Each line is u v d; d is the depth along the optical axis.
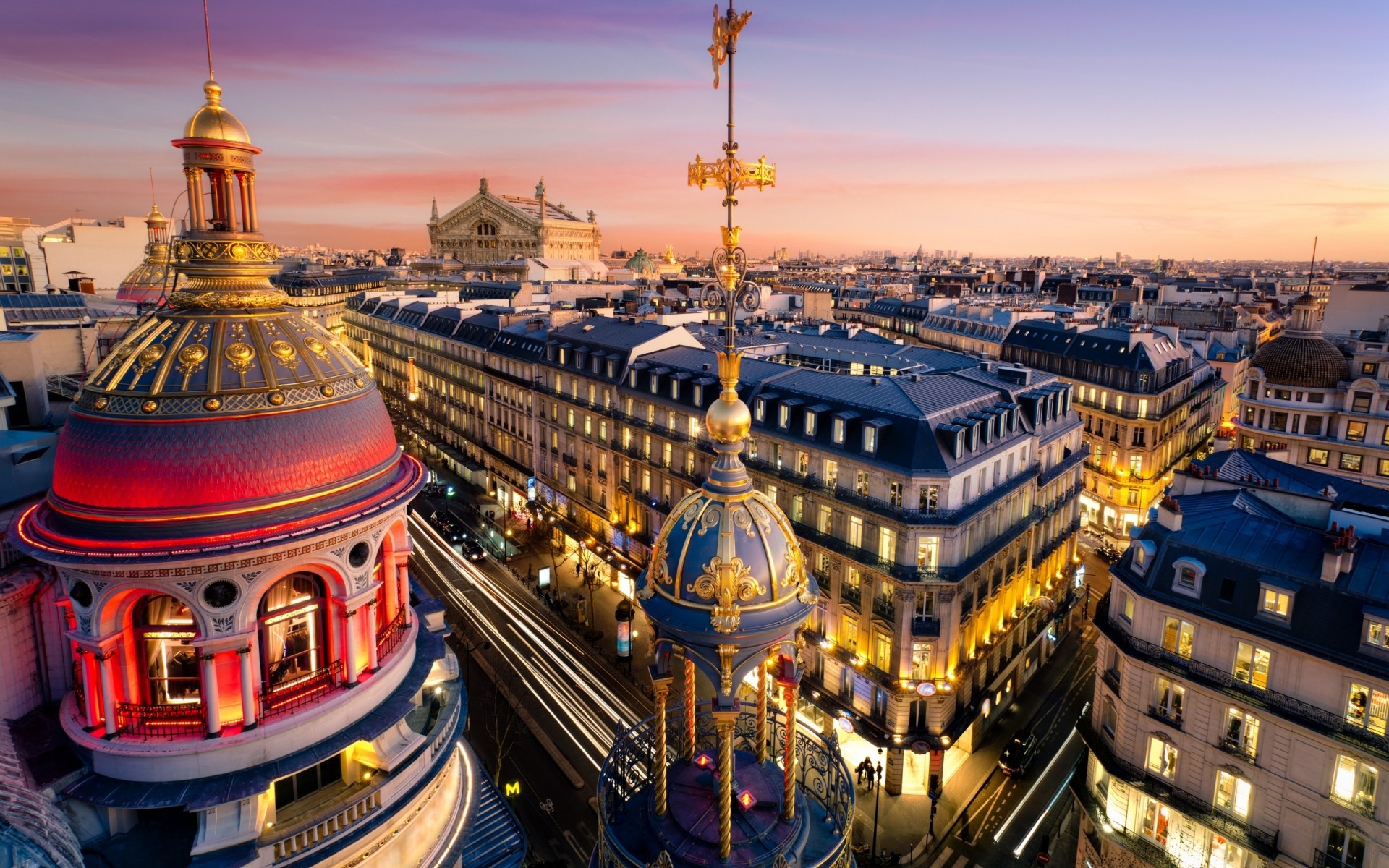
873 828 45.81
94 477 20.84
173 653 22.36
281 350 23.19
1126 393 85.81
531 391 89.94
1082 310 139.12
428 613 29.84
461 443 113.12
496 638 66.12
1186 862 37.50
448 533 87.94
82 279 79.50
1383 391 75.62
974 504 49.34
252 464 21.58
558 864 40.31
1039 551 60.78
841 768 15.11
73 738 21.92
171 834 22.55
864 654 51.06
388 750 24.38
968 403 53.00
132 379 21.62
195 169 22.86
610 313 105.94
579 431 82.00
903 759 49.31
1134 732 38.94
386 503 23.94
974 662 51.09
